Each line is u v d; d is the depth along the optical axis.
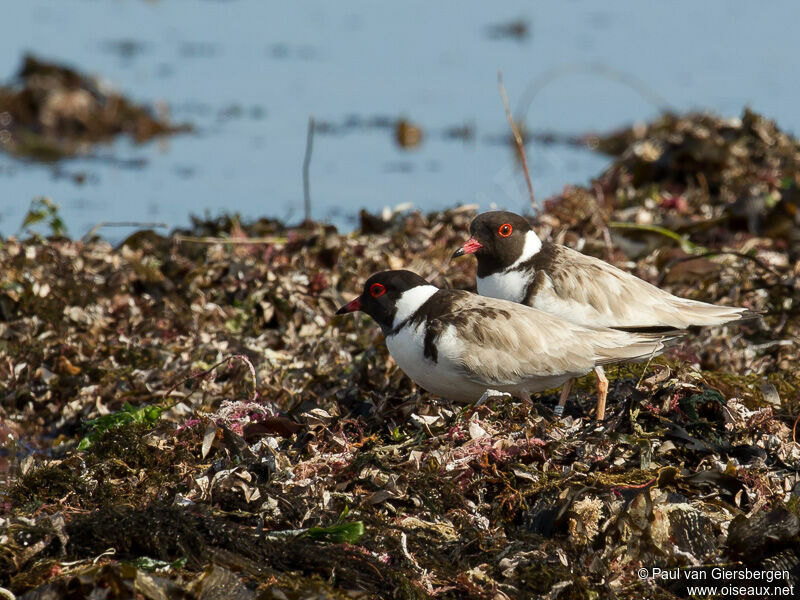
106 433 9.79
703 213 16.66
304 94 26.98
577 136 24.34
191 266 14.60
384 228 16.14
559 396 10.94
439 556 8.01
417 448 9.18
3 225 19.20
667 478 8.68
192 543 7.87
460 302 10.13
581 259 11.24
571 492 8.36
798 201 16.55
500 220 11.20
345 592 7.39
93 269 14.52
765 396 10.09
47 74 25.06
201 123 25.25
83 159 23.50
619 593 7.80
